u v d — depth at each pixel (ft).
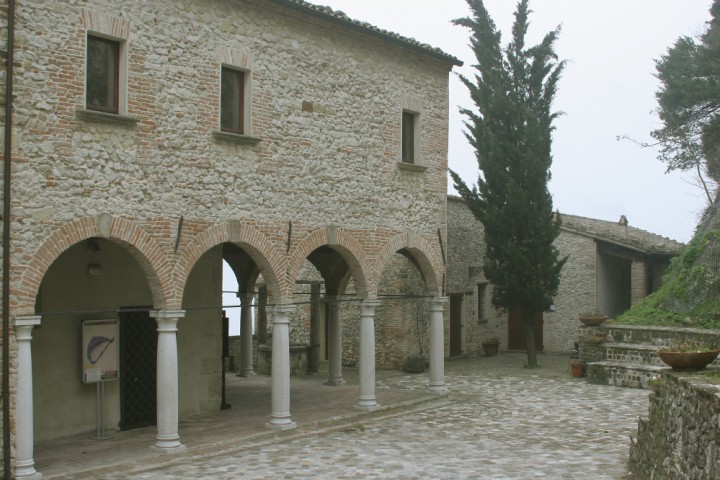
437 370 64.39
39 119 37.63
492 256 82.79
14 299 36.27
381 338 84.38
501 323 102.94
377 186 57.88
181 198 44.27
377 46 58.08
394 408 58.49
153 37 43.14
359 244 56.13
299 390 67.51
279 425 49.47
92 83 41.01
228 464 41.11
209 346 56.08
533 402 61.72
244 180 48.01
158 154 43.11
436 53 62.34
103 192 40.34
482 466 39.93
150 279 43.16
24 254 36.76
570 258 96.94
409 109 61.00
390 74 59.31
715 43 76.64
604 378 71.20
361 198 56.39
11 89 36.42
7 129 36.24
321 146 53.31
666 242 100.17
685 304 74.08
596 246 95.25
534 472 38.19
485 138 82.28
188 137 44.78
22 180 36.83
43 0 38.04
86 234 39.47
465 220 95.50
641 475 35.47
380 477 37.86
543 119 81.46
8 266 36.06
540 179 80.59
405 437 48.47
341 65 55.11
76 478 37.73
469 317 96.12
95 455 42.27
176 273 43.78
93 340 46.68
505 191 81.30
